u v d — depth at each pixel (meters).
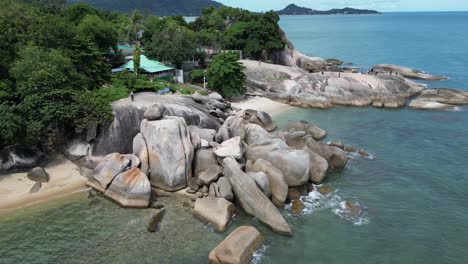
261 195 23.64
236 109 45.44
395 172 30.94
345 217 24.19
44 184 27.53
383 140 38.62
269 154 28.36
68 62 33.53
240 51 75.50
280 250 20.86
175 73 53.00
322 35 181.88
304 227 23.03
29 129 28.50
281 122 44.94
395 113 49.06
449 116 47.16
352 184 28.78
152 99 36.91
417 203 26.08
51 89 30.39
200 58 61.28
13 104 29.61
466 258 20.48
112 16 81.94
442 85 63.97
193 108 37.28
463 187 28.47
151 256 20.31
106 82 41.22
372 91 54.75
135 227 22.88
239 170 25.36
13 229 22.53
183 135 28.22
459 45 120.62
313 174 28.42
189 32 65.06
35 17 38.16
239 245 19.88
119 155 27.44
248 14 90.00
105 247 21.02
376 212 24.84
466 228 23.16
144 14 105.00
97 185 26.89
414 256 20.61
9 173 28.36
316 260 20.19
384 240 21.94
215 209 23.31
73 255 20.39
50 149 31.38
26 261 19.97
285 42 85.94
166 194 26.88
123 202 24.97
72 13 59.38
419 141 38.31
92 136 31.08
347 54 109.81
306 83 56.12
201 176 26.81
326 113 49.03
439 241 21.89
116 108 33.00
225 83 50.06
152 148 27.67
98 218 23.81
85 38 40.44
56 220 23.53
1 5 37.22
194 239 21.73
